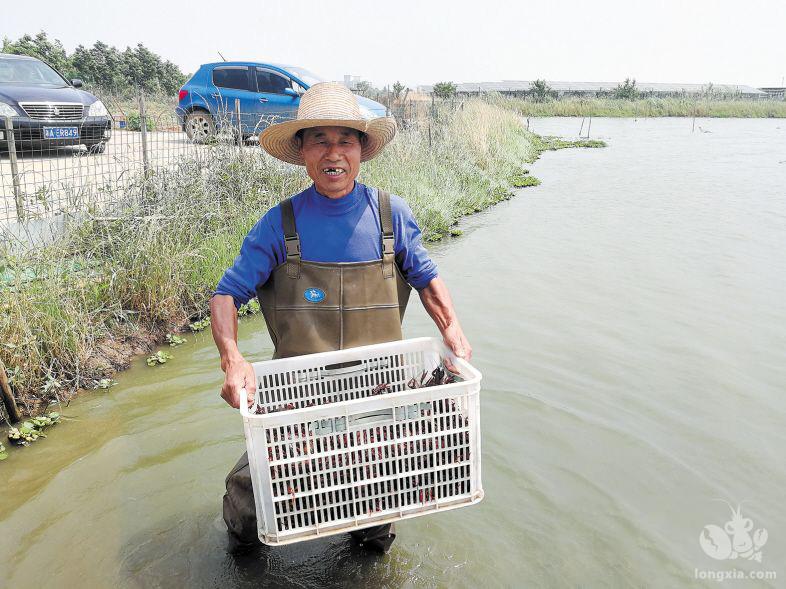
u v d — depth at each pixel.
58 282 4.72
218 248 6.34
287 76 12.33
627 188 14.05
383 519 2.34
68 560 2.91
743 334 5.51
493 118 21.22
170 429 4.02
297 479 2.22
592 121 45.75
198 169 6.92
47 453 3.75
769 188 14.03
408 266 2.87
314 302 2.71
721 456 3.73
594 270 7.46
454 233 9.28
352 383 2.88
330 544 3.04
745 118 53.12
